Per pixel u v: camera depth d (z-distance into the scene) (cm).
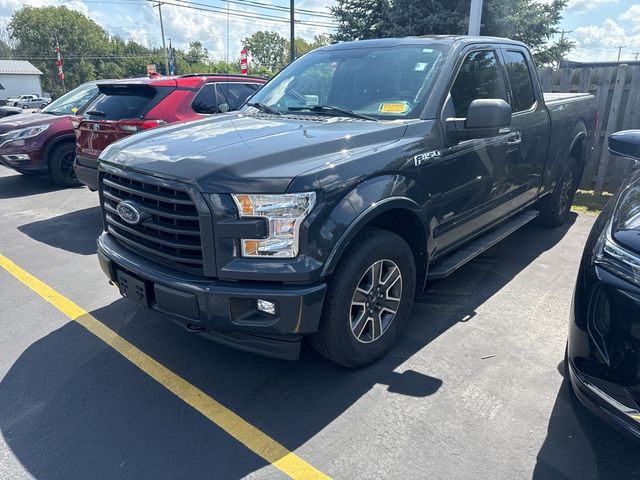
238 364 317
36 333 356
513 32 1725
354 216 263
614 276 212
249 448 246
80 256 515
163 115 602
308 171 252
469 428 258
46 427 261
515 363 314
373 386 292
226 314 252
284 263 247
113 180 306
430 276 348
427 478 227
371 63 377
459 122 333
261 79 745
